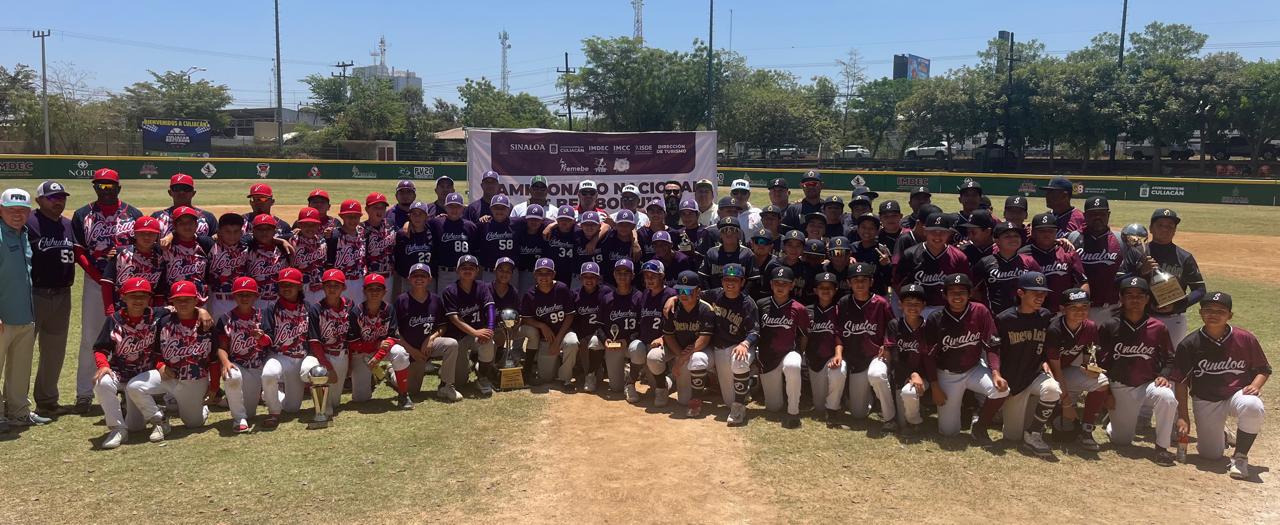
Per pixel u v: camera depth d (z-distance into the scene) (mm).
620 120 72438
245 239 7582
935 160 58031
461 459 5941
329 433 6484
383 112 73688
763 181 43000
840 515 5074
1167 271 7270
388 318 7285
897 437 6551
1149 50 80000
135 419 6445
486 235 8883
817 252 7570
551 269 7824
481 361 7820
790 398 6883
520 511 5090
